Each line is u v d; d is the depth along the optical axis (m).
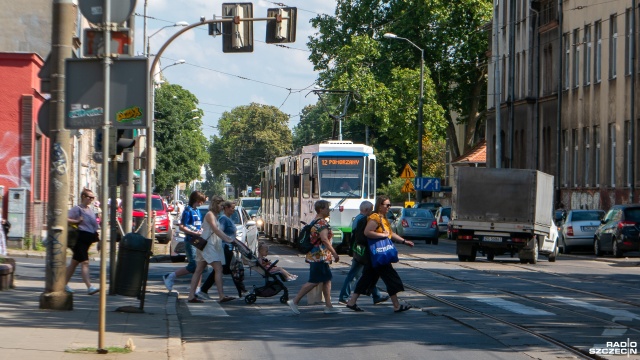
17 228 36.97
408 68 80.50
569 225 49.78
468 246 40.56
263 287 22.56
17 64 38.88
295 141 180.50
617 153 56.44
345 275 31.75
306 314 20.48
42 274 27.67
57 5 17.83
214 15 33.44
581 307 21.69
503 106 75.44
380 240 20.64
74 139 52.59
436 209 77.38
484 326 18.09
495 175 40.88
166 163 114.69
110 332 16.31
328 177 47.25
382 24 83.56
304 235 20.64
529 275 32.25
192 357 14.52
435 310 21.06
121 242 19.52
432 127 79.12
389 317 19.78
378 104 78.50
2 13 43.72
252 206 80.69
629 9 55.47
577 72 64.06
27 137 38.97
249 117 179.75
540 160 70.12
